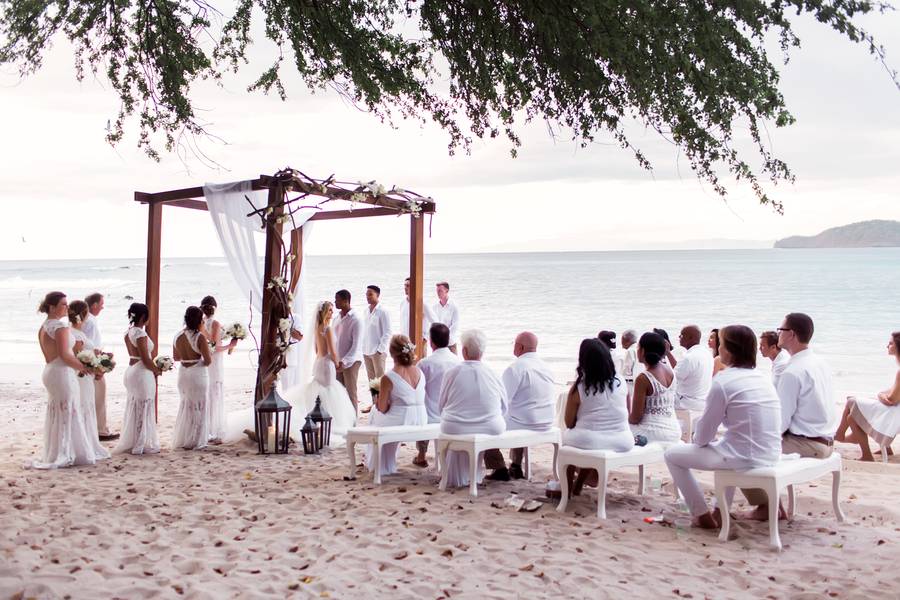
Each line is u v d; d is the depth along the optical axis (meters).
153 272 9.34
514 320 32.88
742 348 5.18
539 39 4.90
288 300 8.63
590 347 5.81
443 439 6.40
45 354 7.43
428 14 5.50
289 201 8.55
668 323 31.42
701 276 63.88
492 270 82.88
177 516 5.54
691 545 4.94
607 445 5.72
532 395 6.75
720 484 5.08
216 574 4.28
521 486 6.69
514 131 5.55
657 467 7.62
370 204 9.86
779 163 4.36
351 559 4.57
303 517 5.53
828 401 5.87
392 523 5.35
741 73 4.30
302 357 9.56
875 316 31.95
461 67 5.49
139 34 6.52
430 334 7.75
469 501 6.05
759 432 5.00
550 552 4.73
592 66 4.65
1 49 6.24
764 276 61.69
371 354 11.13
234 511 5.71
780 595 4.04
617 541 5.00
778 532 5.20
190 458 7.93
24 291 53.75
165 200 9.23
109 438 9.08
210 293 51.56
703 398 8.52
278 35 6.66
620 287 51.97
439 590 4.05
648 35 4.44
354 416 9.27
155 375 8.33
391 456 7.22
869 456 8.34
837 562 4.59
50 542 4.82
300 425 8.91
